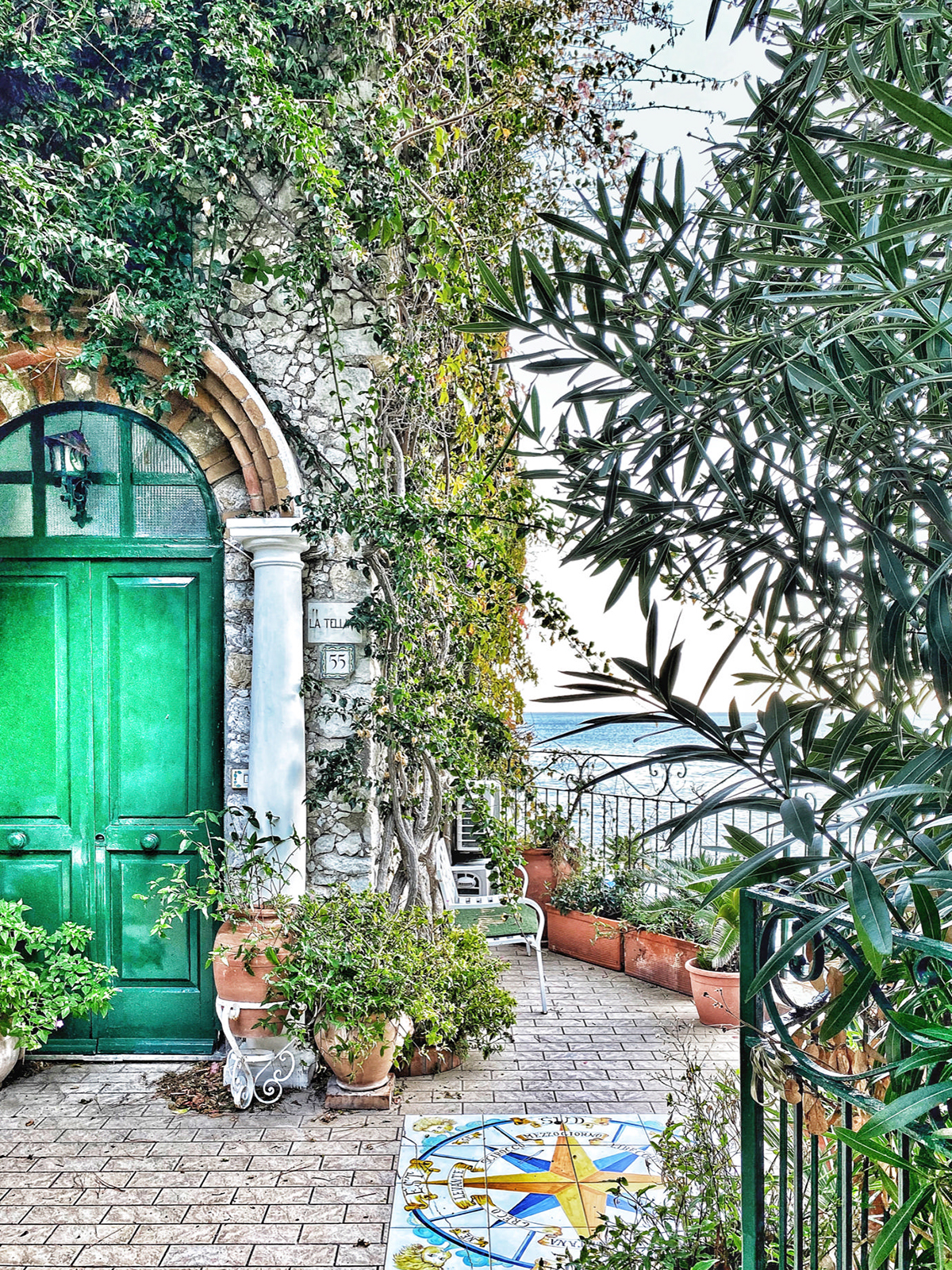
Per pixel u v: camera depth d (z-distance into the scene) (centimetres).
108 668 496
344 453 488
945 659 119
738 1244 236
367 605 465
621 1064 488
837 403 135
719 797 118
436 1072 477
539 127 548
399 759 488
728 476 147
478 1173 379
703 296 138
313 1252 327
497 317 139
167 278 455
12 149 417
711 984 531
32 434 490
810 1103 139
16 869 494
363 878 483
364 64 466
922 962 115
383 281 486
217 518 494
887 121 131
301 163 425
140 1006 492
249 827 466
